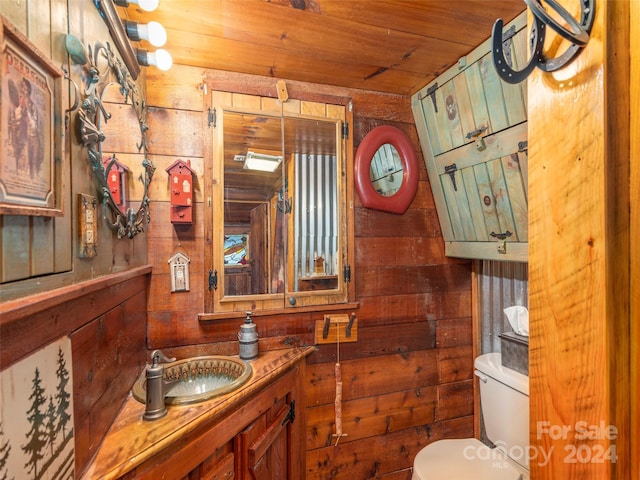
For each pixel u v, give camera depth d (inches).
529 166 23.2
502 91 45.4
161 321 50.1
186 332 51.2
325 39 45.8
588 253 19.1
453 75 52.7
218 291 52.2
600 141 18.2
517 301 58.3
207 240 51.8
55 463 21.6
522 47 41.6
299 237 56.7
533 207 22.9
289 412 51.5
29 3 19.8
